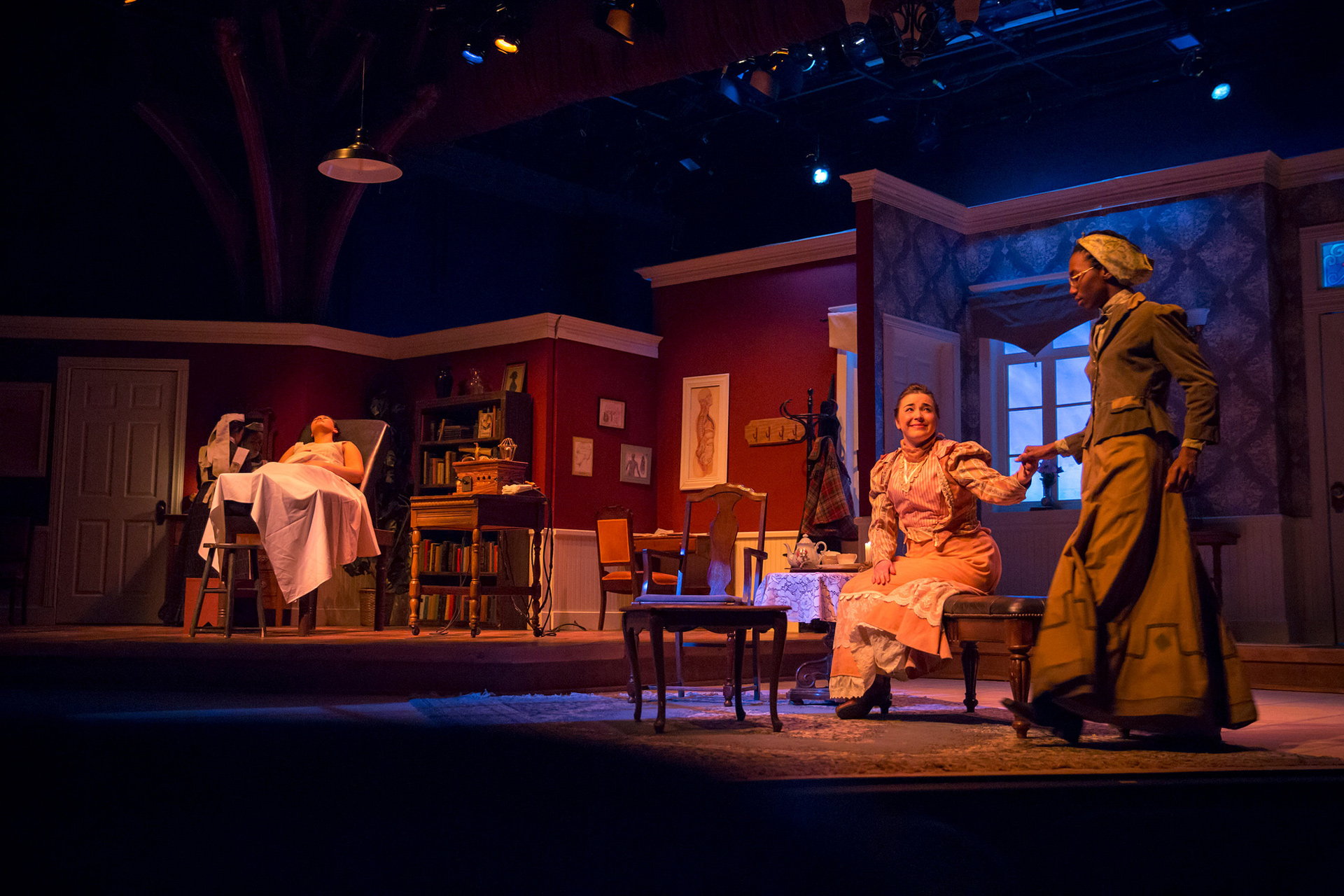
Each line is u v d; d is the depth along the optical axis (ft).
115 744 10.16
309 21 33.73
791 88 36.11
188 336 33.63
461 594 24.68
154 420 33.32
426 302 40.24
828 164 42.29
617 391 33.55
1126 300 12.53
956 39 34.53
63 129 34.81
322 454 26.11
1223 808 8.95
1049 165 38.09
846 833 7.74
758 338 32.71
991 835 7.95
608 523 28.30
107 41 33.76
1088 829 8.17
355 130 33.81
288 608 29.17
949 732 12.94
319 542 22.44
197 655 18.48
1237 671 11.35
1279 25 32.86
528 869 6.36
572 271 44.93
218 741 10.52
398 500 33.81
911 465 15.06
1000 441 30.01
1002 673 23.66
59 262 34.71
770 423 31.86
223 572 22.50
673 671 20.65
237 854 6.46
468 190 41.78
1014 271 30.14
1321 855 7.62
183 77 34.91
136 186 35.58
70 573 32.63
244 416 31.14
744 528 32.14
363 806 7.64
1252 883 7.02
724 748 11.14
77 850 6.48
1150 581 11.56
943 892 6.71
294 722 13.12
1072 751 11.10
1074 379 28.94
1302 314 26.73
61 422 33.09
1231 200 27.02
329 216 34.32
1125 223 28.58
